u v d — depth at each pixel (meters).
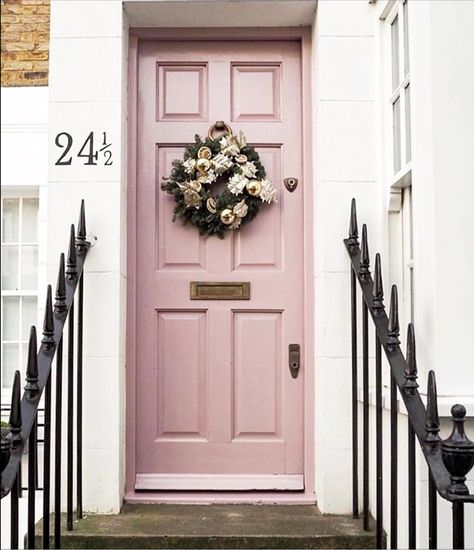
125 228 3.87
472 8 3.08
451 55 3.06
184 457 3.95
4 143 4.50
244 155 3.97
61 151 3.76
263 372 3.98
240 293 3.98
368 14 3.79
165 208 4.02
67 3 3.81
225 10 3.87
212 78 4.08
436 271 3.00
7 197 4.66
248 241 4.00
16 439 2.44
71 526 3.36
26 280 4.68
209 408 3.96
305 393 3.93
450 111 3.05
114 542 3.29
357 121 3.76
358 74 3.77
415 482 2.69
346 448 3.64
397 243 3.65
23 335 4.65
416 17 3.20
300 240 4.01
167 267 4.00
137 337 3.97
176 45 4.09
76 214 3.74
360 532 3.33
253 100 4.08
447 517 2.97
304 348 3.96
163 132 4.05
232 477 3.92
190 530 3.37
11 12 4.57
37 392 2.69
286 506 3.79
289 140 4.06
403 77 3.46
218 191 4.01
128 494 3.86
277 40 4.10
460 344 2.98
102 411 3.65
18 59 4.55
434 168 3.03
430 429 2.43
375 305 3.10
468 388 2.97
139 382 3.96
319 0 3.79
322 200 3.72
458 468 2.22
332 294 3.68
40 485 4.16
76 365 3.67
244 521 3.51
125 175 3.88
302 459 3.94
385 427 3.48
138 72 4.07
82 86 3.79
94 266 3.70
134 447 3.89
